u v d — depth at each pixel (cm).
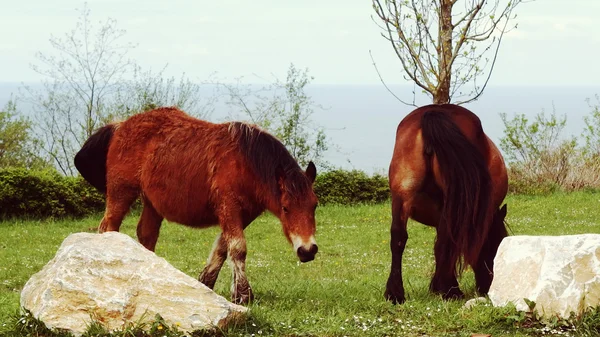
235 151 841
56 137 2547
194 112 2525
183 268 1346
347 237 1716
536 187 2483
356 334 675
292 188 812
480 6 1512
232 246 834
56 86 2547
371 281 1076
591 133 2683
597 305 669
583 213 2016
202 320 643
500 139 2664
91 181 998
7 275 1242
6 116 2545
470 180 786
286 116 2520
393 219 823
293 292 904
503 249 746
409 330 686
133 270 668
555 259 695
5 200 1886
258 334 659
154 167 884
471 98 1545
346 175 2297
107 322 636
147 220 952
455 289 841
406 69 1552
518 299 702
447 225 793
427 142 799
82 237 711
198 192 856
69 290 645
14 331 644
